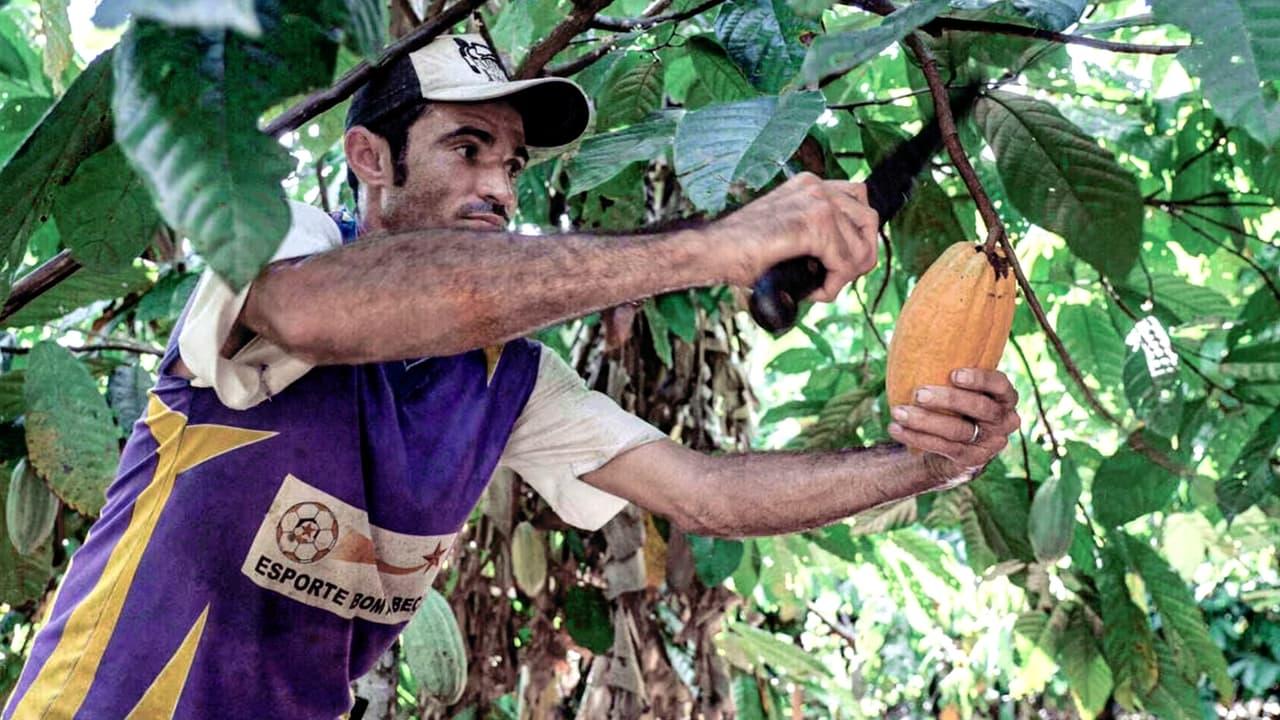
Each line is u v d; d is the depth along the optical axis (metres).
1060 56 2.14
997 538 2.63
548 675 3.14
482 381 1.75
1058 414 3.84
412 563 1.68
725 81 1.90
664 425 3.08
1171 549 3.17
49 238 2.35
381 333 1.13
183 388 1.52
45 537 2.12
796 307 1.20
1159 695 2.69
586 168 1.65
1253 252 2.74
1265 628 6.74
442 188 1.62
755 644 3.34
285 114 1.50
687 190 1.22
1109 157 1.79
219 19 0.71
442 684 2.33
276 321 1.16
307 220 1.44
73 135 1.17
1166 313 2.48
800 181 1.21
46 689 1.49
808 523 1.79
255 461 1.51
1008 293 1.29
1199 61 0.94
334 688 1.63
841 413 2.60
